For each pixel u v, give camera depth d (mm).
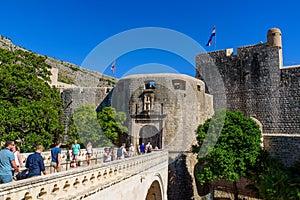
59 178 8406
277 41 37938
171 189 30859
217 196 31172
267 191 23094
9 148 8883
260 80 39094
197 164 32281
